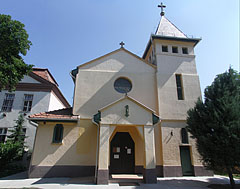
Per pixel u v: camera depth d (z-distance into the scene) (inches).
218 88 378.6
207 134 344.8
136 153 473.1
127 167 466.0
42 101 708.0
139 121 397.4
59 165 426.3
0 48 450.3
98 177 346.9
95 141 458.0
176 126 498.9
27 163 596.7
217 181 397.7
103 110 394.9
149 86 537.3
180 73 561.6
